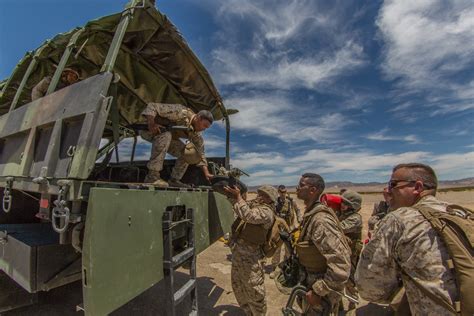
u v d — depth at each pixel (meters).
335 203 3.75
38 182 2.02
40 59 3.75
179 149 4.08
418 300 1.48
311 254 2.50
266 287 4.86
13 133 2.78
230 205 4.30
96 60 4.10
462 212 1.60
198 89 4.60
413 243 1.50
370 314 4.02
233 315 3.89
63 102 2.32
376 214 5.00
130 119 5.28
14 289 3.05
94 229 1.72
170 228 2.48
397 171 1.85
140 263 2.12
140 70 4.29
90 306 1.64
